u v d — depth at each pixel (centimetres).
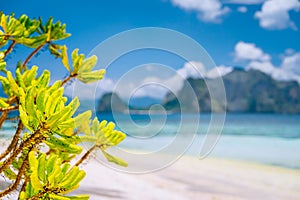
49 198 69
